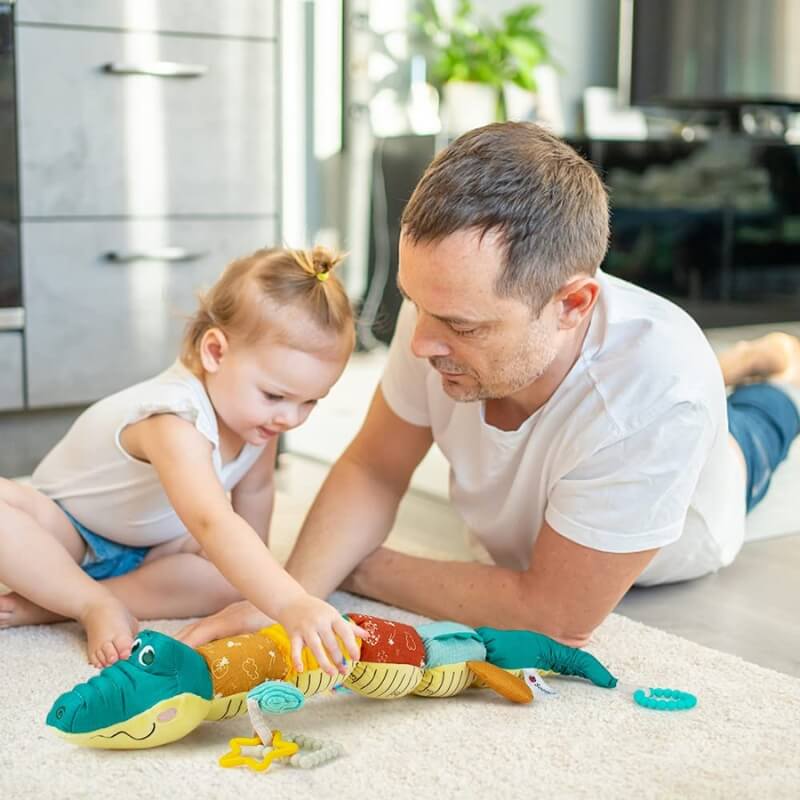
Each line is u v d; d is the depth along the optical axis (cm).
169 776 94
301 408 132
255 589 107
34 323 216
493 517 137
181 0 220
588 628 123
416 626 122
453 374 111
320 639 101
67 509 139
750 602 147
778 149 392
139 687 96
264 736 98
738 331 405
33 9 207
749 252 394
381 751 100
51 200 214
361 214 381
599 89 415
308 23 370
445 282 103
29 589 127
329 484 142
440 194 103
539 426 124
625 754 100
